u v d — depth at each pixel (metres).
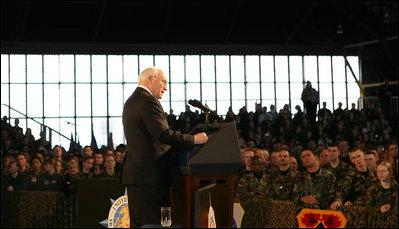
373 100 23.03
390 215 4.49
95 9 22.91
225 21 24.62
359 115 21.08
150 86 4.30
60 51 24.80
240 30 25.16
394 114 22.42
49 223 5.69
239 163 3.92
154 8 23.53
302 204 6.98
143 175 4.13
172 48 25.42
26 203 5.91
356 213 4.46
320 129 19.05
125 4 23.09
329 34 26.02
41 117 24.66
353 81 27.17
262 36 25.58
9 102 24.42
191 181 3.92
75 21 23.25
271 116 20.59
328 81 27.05
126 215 4.95
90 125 25.06
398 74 25.77
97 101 25.19
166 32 24.62
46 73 24.78
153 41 24.83
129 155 4.22
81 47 24.53
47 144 17.75
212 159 3.89
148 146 4.16
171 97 25.77
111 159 9.18
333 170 7.33
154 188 4.12
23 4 22.02
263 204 4.88
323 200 6.91
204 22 24.55
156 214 4.11
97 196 4.90
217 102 26.17
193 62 25.98
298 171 7.58
